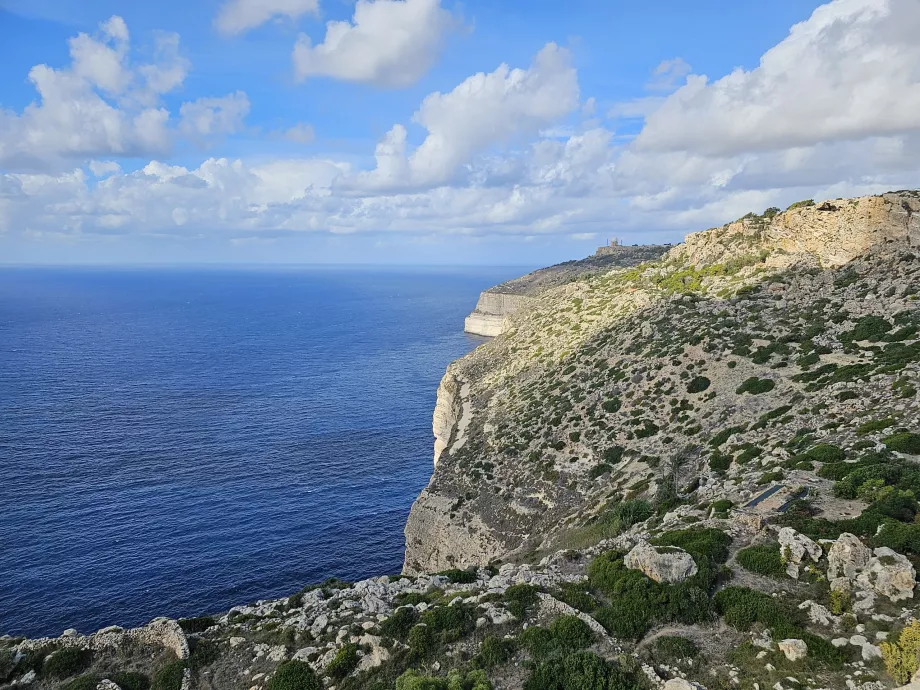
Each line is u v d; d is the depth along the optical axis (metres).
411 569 50.19
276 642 21.62
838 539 19.97
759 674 16.39
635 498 36.16
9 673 20.67
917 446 26.72
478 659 18.92
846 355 43.22
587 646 18.95
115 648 21.92
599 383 57.53
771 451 33.66
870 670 15.54
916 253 53.81
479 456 54.72
